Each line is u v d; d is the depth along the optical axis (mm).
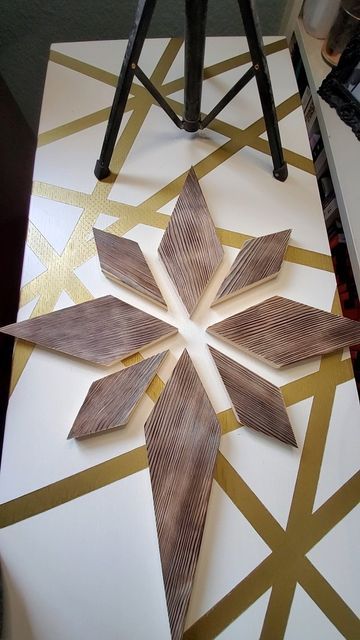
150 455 444
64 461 450
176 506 425
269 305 518
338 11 646
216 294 522
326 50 690
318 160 705
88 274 539
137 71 517
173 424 456
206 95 664
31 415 467
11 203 789
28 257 546
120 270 526
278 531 431
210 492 438
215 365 487
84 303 510
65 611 400
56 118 641
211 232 551
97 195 586
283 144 633
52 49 697
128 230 564
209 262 533
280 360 489
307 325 508
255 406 467
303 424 473
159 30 792
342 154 605
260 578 415
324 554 426
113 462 451
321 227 575
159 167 607
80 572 412
